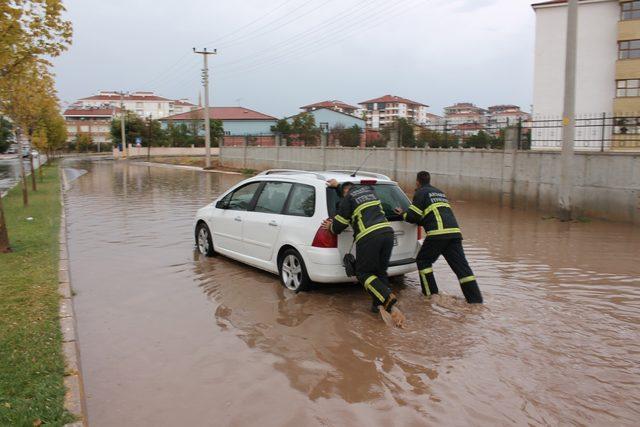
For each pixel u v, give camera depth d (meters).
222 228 8.17
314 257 6.26
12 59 8.95
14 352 4.47
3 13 7.70
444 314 5.77
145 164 45.59
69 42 9.27
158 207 15.30
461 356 4.64
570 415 3.67
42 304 5.82
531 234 10.94
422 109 118.62
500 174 15.67
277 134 31.14
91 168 39.53
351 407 3.78
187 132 71.06
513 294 6.50
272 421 3.60
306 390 4.05
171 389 4.08
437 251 6.21
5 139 66.62
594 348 4.82
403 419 3.62
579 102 33.88
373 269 5.69
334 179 6.39
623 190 12.26
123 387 4.11
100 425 3.56
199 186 22.98
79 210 14.64
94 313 5.86
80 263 8.22
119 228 11.54
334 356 4.67
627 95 31.94
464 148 17.31
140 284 7.02
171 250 9.19
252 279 7.27
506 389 4.04
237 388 4.09
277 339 5.08
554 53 34.25
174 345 4.95
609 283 7.04
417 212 6.27
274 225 6.95
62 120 42.59
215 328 5.39
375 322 5.54
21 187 21.48
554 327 5.34
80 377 4.14
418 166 19.23
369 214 5.77
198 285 6.97
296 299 6.35
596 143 15.43
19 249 8.80
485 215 13.85
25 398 3.65
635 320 5.57
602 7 32.78
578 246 9.61
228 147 38.53
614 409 3.75
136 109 125.88
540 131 17.02
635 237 10.51
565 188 12.76
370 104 113.38
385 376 4.27
